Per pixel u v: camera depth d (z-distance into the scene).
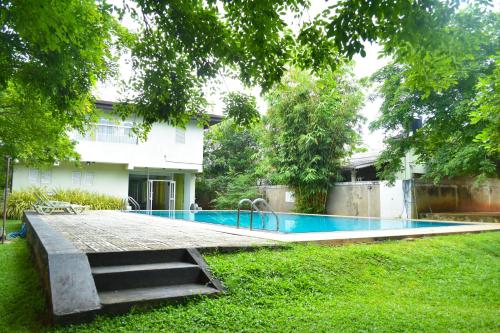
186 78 4.45
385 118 12.76
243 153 22.05
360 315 3.48
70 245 4.24
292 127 16.62
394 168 13.63
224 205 19.62
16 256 5.60
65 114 6.20
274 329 3.09
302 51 4.05
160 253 4.44
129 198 17.69
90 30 4.14
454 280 5.18
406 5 2.74
